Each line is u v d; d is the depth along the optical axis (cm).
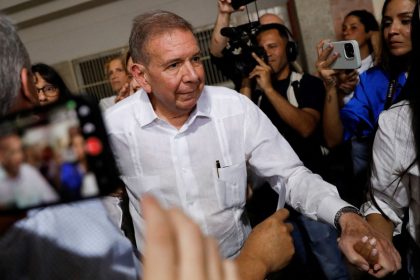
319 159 221
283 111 211
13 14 441
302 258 220
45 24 461
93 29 455
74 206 64
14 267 60
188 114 142
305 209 135
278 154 147
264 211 216
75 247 62
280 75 235
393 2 185
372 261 107
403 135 119
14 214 49
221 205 146
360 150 216
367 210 137
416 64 116
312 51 398
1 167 48
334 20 389
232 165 146
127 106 147
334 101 214
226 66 231
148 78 135
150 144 144
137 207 151
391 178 125
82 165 47
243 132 147
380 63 210
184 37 129
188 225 36
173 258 35
